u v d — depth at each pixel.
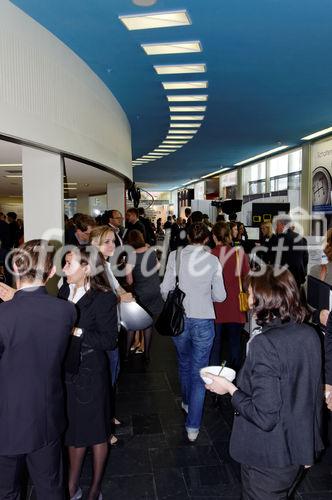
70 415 2.20
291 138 13.31
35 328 1.75
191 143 14.50
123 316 3.25
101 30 5.16
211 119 10.59
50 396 1.80
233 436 1.60
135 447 2.92
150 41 5.57
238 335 3.82
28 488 2.49
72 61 5.73
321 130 11.96
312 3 4.56
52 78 5.03
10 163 6.25
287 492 1.57
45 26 4.94
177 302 2.98
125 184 11.16
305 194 14.14
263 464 1.50
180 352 3.22
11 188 11.24
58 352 1.82
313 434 1.53
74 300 2.29
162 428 3.19
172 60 6.32
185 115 10.16
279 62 6.42
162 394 3.80
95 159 6.54
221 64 6.52
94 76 6.71
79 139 5.84
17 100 4.27
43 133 4.74
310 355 1.53
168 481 2.55
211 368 2.02
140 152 16.95
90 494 2.30
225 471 2.65
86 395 2.19
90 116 6.40
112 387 2.95
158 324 3.04
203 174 26.20
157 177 28.77
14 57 4.25
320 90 7.95
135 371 4.36
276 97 8.47
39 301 1.80
